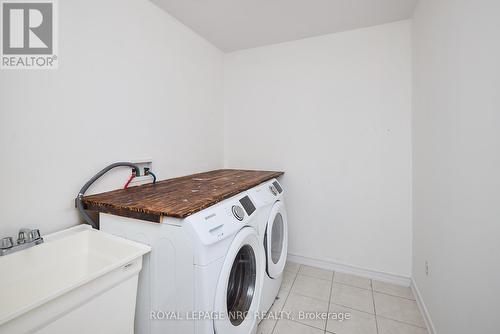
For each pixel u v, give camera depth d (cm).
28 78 102
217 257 98
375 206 201
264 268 144
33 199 104
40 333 69
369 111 198
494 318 80
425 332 144
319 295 181
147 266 104
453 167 110
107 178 135
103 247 108
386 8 171
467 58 97
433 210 137
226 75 258
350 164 207
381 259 201
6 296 85
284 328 147
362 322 152
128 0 145
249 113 248
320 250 223
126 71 145
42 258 96
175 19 184
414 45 176
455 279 108
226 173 214
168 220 97
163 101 175
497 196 78
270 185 182
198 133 216
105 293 87
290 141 230
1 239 92
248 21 189
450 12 113
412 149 186
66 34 114
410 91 185
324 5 168
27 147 101
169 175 182
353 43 201
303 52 220
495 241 79
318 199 221
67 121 116
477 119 90
